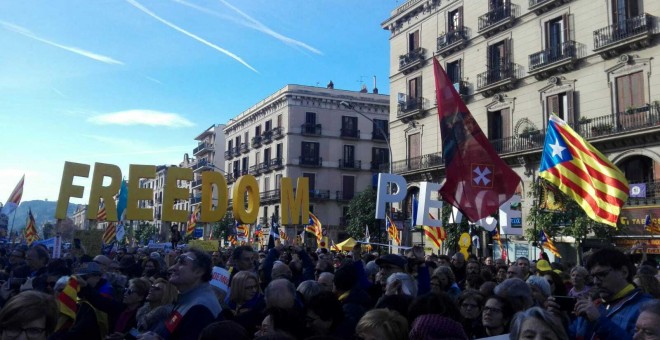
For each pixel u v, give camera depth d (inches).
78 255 618.8
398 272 257.9
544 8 1098.1
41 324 123.4
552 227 919.0
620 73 953.5
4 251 657.0
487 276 350.6
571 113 1032.2
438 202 666.2
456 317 179.3
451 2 1357.0
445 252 1233.4
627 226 914.1
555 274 293.9
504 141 1165.1
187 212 695.1
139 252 724.0
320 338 119.0
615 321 164.1
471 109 1269.7
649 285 214.2
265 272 363.3
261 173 2342.5
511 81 1149.1
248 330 201.0
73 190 641.6
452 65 1355.8
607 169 349.1
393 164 1514.5
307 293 231.3
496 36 1216.2
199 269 176.7
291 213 750.5
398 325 128.5
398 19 1537.9
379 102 2263.8
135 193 674.2
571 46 1029.8
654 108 889.5
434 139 1375.5
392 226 876.6
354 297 234.5
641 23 916.0
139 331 208.4
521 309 193.2
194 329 164.6
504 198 336.8
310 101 2182.6
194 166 3351.4
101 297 223.1
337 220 2155.5
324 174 2165.4
